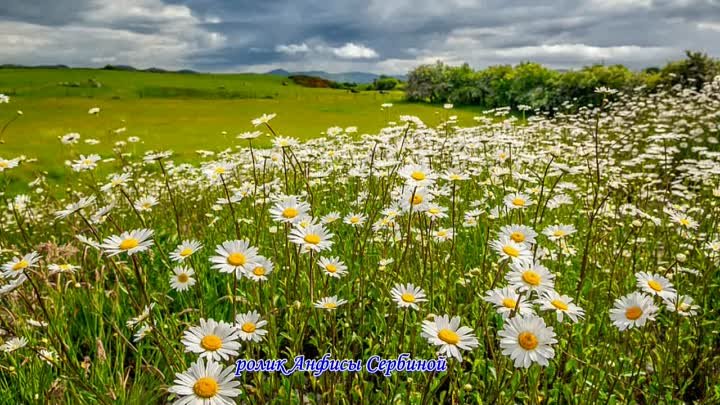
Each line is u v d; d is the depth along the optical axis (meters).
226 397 1.80
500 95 31.25
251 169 7.31
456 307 3.48
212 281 4.18
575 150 7.77
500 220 4.55
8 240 5.75
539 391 2.74
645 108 11.92
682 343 3.43
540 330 1.96
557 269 4.05
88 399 2.74
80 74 82.31
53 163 11.48
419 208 3.24
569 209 5.86
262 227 4.54
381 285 3.64
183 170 8.05
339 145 8.45
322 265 2.90
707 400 2.90
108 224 5.21
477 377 2.87
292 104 45.53
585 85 23.02
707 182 5.89
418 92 44.38
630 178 6.53
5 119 27.86
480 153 7.27
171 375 2.83
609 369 2.93
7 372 3.20
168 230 5.47
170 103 46.78
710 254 4.01
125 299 4.00
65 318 3.48
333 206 5.84
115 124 25.91
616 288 3.84
